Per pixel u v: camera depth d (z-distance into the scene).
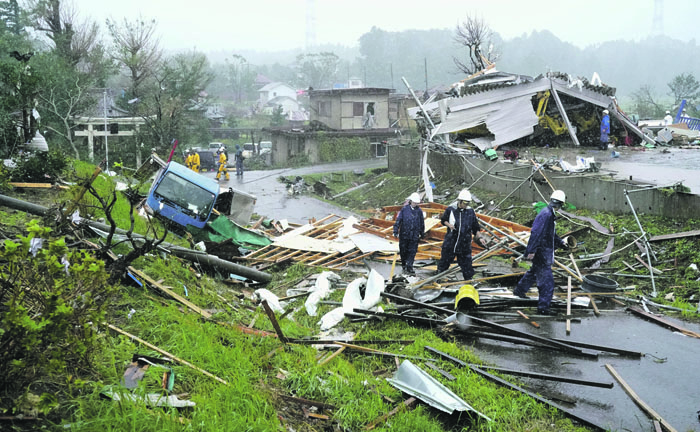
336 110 45.69
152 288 7.85
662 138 26.42
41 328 4.26
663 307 9.08
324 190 26.67
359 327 8.41
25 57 20.09
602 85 25.67
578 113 26.38
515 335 7.79
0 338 4.49
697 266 10.34
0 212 10.41
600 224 13.48
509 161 19.16
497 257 12.91
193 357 5.88
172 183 13.71
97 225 9.98
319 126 46.22
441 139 24.58
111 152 35.91
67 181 15.88
